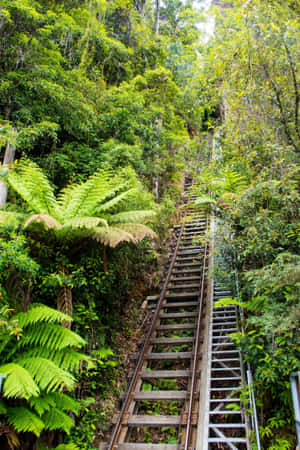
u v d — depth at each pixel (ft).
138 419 15.31
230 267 19.79
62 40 30.99
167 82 41.70
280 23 20.29
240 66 23.77
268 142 19.34
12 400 11.41
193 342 20.27
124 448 13.98
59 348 11.58
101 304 21.04
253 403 12.95
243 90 23.34
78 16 34.86
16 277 13.46
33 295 15.47
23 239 13.61
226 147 25.16
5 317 10.96
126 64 42.06
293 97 21.48
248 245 16.35
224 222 19.61
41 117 22.86
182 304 24.48
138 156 28.14
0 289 12.01
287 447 12.12
